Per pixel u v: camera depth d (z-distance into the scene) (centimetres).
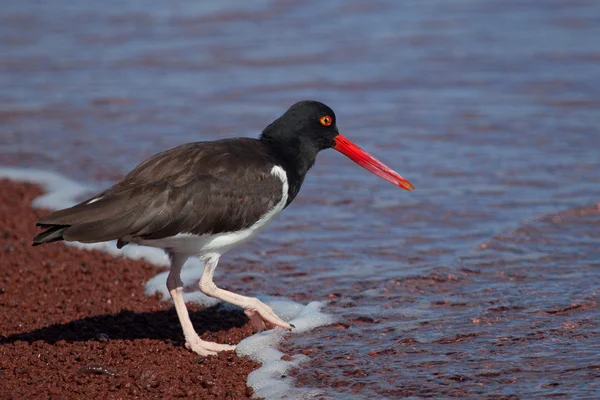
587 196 1462
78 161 1702
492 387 884
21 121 1939
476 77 2133
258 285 1200
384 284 1178
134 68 2292
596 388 868
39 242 929
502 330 1018
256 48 2411
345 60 2297
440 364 942
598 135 1750
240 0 2844
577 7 2683
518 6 2716
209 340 1050
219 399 895
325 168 1662
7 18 2725
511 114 1881
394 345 997
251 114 1938
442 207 1451
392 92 2061
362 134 1802
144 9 2788
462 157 1667
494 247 1287
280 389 906
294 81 2152
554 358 938
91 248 1338
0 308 1130
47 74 2255
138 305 1154
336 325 1063
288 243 1343
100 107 2016
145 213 938
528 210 1420
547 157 1652
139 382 921
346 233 1371
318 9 2738
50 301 1158
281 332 1049
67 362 971
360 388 900
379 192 1534
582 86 2033
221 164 990
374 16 2662
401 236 1350
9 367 962
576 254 1248
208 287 1037
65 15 2756
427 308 1098
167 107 2002
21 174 1638
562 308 1069
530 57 2256
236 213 990
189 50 2414
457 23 2564
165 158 990
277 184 1027
